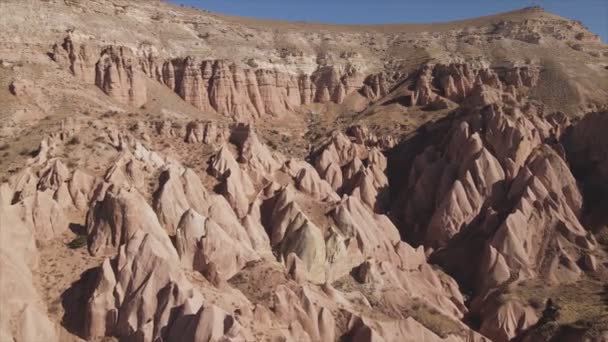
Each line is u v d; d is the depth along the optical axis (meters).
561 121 81.44
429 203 71.94
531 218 62.12
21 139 67.50
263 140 88.75
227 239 48.47
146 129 75.00
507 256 59.34
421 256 60.91
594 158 70.69
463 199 66.50
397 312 51.34
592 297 54.62
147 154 64.31
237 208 61.03
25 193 53.16
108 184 53.78
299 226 55.66
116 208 46.22
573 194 66.12
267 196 63.56
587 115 73.75
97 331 39.75
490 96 85.94
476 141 71.19
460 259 63.28
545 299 54.94
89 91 84.69
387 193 77.25
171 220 53.12
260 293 46.06
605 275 57.44
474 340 50.88
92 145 64.94
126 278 41.12
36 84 78.75
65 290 42.66
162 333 38.56
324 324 44.22
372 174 77.88
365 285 53.66
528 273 58.34
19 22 86.62
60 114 74.88
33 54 84.12
